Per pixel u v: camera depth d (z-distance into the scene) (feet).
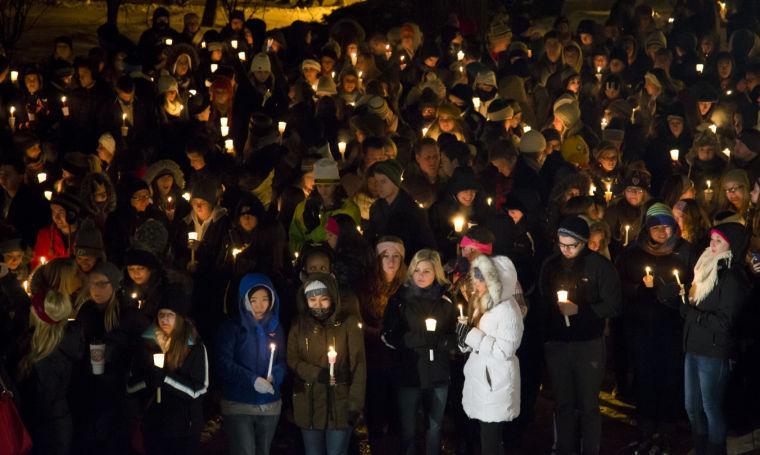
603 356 32.96
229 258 37.52
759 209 35.86
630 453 35.27
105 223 42.01
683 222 37.17
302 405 31.30
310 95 60.13
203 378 30.30
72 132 56.54
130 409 31.30
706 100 59.93
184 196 41.63
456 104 56.34
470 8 86.17
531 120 60.34
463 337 31.24
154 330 30.32
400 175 38.96
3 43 93.71
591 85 62.75
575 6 105.19
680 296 32.96
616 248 40.81
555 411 33.35
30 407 30.12
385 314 32.45
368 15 91.30
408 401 32.32
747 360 32.32
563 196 40.40
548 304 32.99
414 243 38.01
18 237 37.40
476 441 34.47
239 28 77.46
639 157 52.85
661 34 72.79
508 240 35.78
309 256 33.83
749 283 31.94
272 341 30.96
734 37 73.41
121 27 119.65
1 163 48.08
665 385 34.83
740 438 35.04
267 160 51.11
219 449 35.88
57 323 30.04
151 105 57.82
